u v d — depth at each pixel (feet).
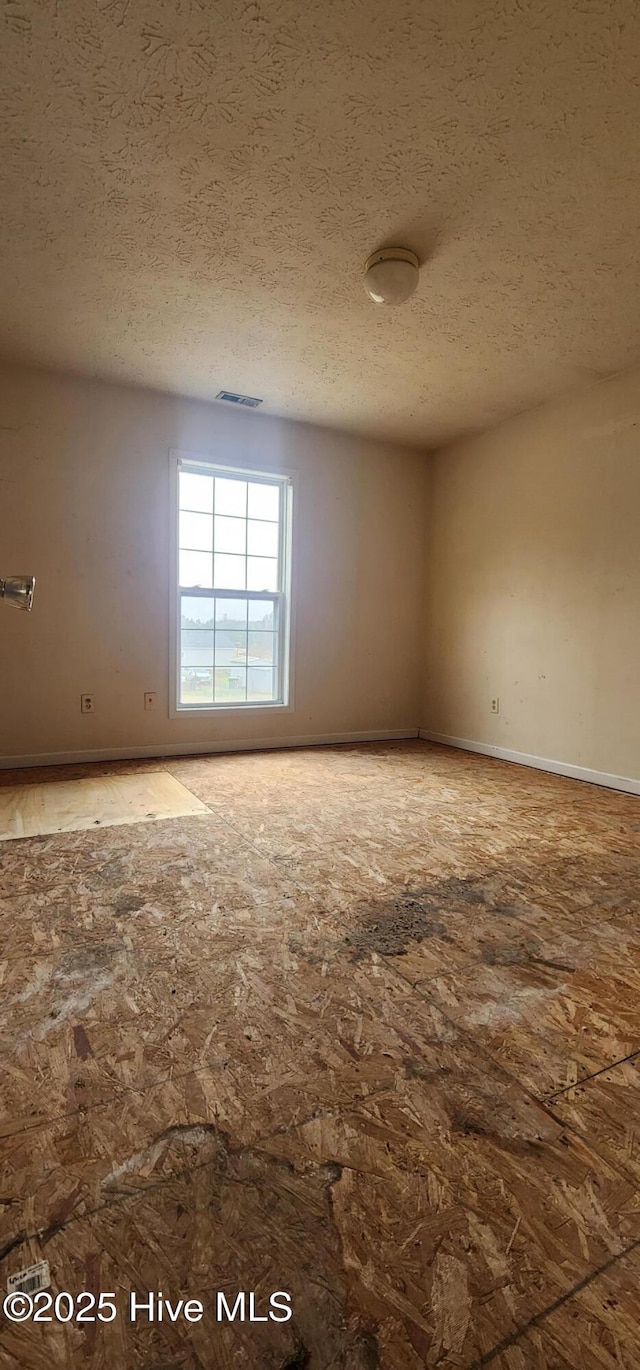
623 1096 3.51
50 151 5.78
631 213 6.54
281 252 7.39
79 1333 2.28
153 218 6.79
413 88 5.10
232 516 13.19
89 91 5.15
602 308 8.50
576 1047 3.92
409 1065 3.72
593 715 11.14
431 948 5.09
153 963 4.75
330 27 4.62
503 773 11.78
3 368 10.63
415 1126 3.26
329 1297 2.41
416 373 10.75
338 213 6.63
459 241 7.07
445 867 6.88
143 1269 2.50
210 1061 3.71
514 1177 2.96
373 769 11.91
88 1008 4.18
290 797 9.68
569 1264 2.55
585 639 11.30
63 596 11.40
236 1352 2.22
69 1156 3.02
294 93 5.16
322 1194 2.85
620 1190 2.90
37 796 9.45
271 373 10.85
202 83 5.07
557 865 7.00
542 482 12.19
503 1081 3.61
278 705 13.84
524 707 12.66
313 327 9.20
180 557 12.66
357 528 14.47
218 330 9.35
